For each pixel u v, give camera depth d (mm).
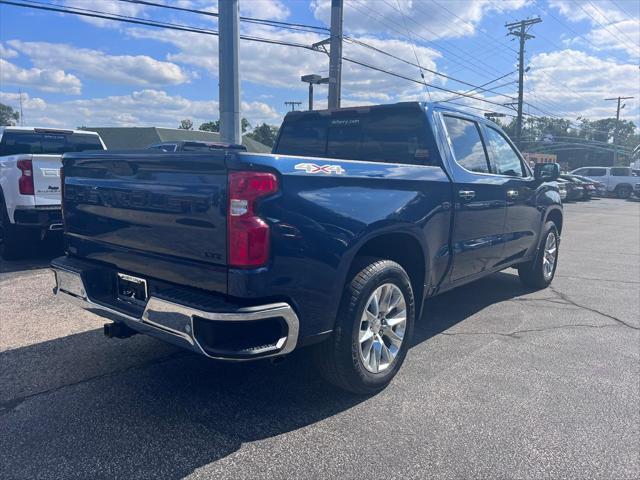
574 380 4039
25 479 2736
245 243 2840
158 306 3061
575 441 3172
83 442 3084
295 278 3049
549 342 4895
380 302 3744
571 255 10133
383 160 4852
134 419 3359
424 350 4637
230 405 3570
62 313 5508
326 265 3205
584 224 16891
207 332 2877
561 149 87375
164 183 3174
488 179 5145
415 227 3977
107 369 4121
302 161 3129
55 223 7777
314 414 3467
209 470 2840
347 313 3418
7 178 7684
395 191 3824
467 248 4840
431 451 3045
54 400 3596
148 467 2857
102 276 3773
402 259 4254
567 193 29234
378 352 3746
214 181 2918
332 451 3035
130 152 3385
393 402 3643
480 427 3320
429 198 4168
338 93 17438
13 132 9125
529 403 3648
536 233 6477
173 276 3191
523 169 6215
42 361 4262
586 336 5082
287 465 2895
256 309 2875
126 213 3451
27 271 7418
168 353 4461
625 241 12359
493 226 5305
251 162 2850
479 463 2938
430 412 3504
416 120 4656
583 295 6707
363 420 3393
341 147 5188
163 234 3211
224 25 10789
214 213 2914
